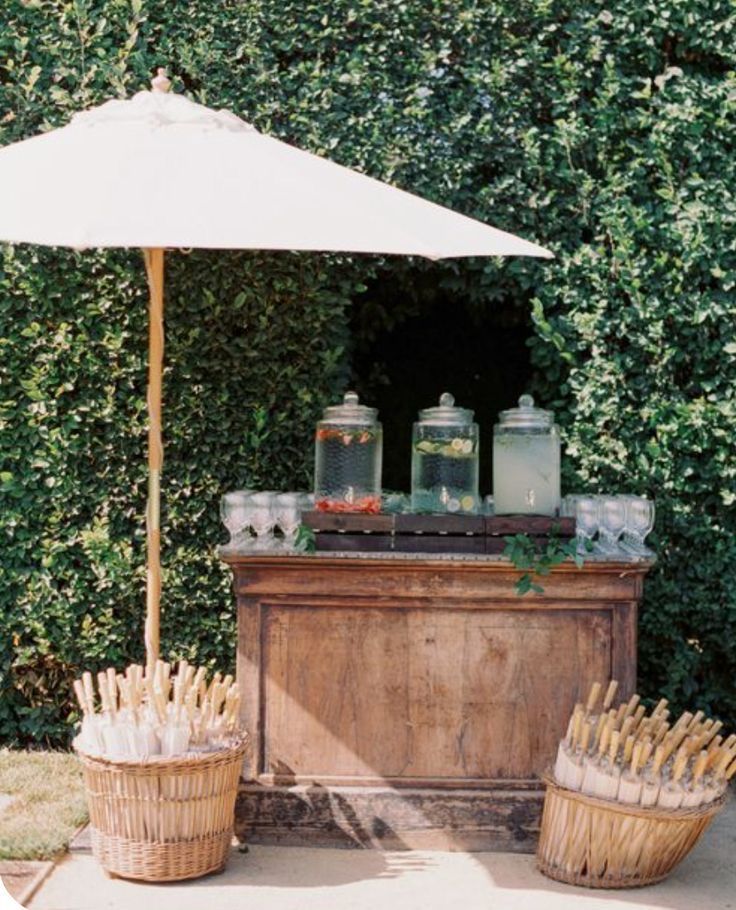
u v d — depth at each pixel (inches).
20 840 150.7
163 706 142.6
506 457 154.6
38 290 184.7
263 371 185.8
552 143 186.5
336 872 146.8
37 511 188.1
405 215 136.6
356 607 154.8
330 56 188.9
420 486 157.9
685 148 185.2
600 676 153.9
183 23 187.3
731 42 185.9
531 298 187.5
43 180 131.0
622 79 185.5
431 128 186.5
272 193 130.6
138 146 135.9
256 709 155.0
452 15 186.9
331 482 156.5
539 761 154.4
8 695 192.4
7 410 186.9
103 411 186.7
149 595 154.9
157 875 141.1
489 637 154.5
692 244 182.2
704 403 185.9
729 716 191.6
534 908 136.6
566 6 186.9
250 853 152.3
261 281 185.3
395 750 154.9
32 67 186.7
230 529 160.9
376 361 213.2
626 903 138.6
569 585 152.9
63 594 189.0
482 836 153.9
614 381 185.5
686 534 185.6
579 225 186.9
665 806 140.1
